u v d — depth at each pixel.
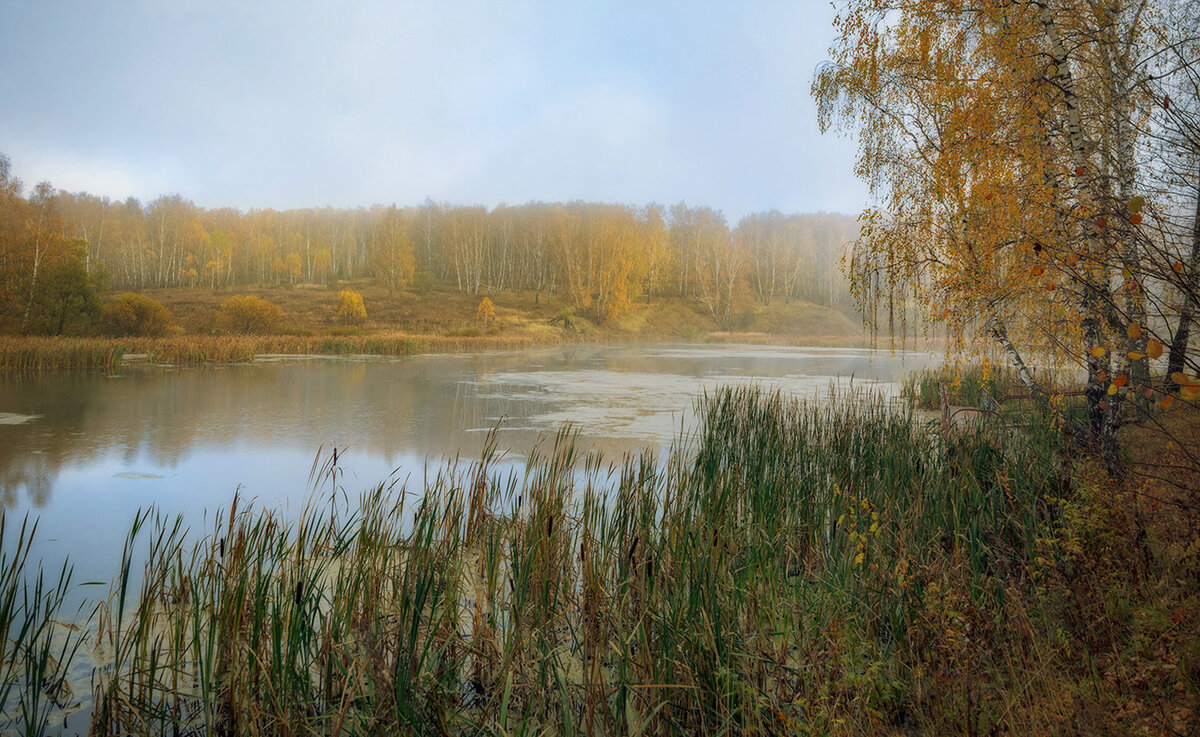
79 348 22.88
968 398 11.73
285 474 8.08
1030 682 2.46
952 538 4.01
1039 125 5.85
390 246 71.06
